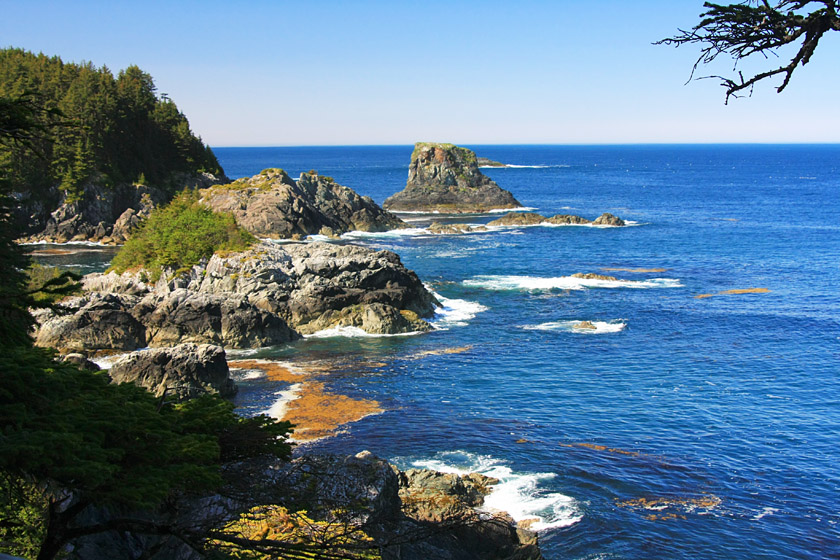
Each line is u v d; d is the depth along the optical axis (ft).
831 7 33.30
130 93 554.87
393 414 167.84
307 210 503.61
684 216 633.20
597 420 163.94
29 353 50.62
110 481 42.47
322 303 251.60
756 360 210.79
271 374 201.57
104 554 56.13
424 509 106.52
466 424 161.27
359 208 550.77
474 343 232.94
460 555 92.63
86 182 479.82
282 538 59.36
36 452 38.99
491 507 122.42
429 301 276.00
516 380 193.36
